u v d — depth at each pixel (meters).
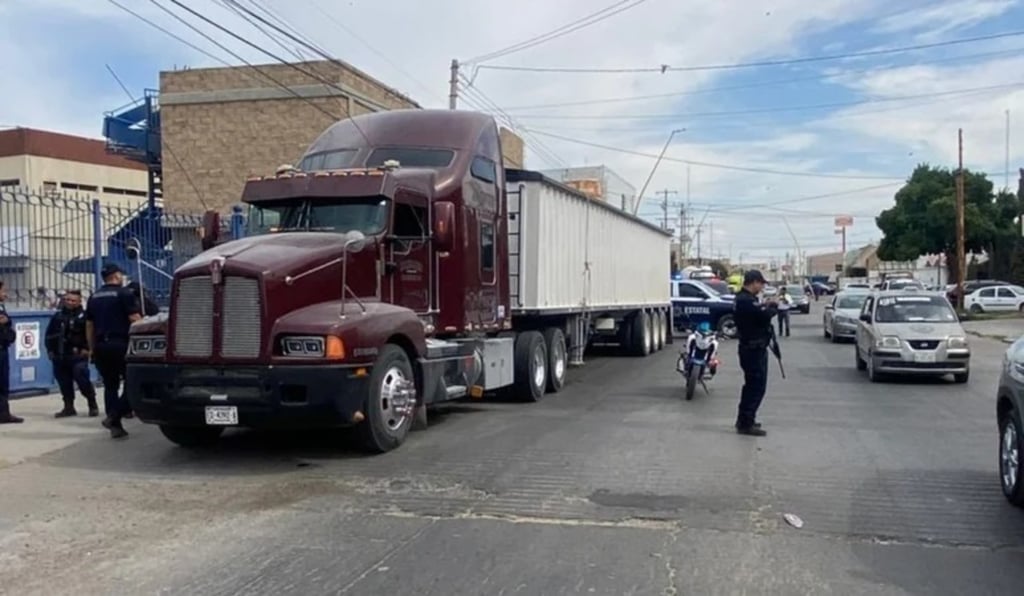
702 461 9.18
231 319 8.89
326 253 9.52
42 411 12.68
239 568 5.92
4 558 6.16
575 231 17.67
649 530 6.70
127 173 48.88
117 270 10.81
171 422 9.15
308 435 10.65
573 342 18.30
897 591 5.46
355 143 12.38
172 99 29.44
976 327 36.88
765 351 10.89
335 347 8.86
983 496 7.77
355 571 5.84
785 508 7.32
